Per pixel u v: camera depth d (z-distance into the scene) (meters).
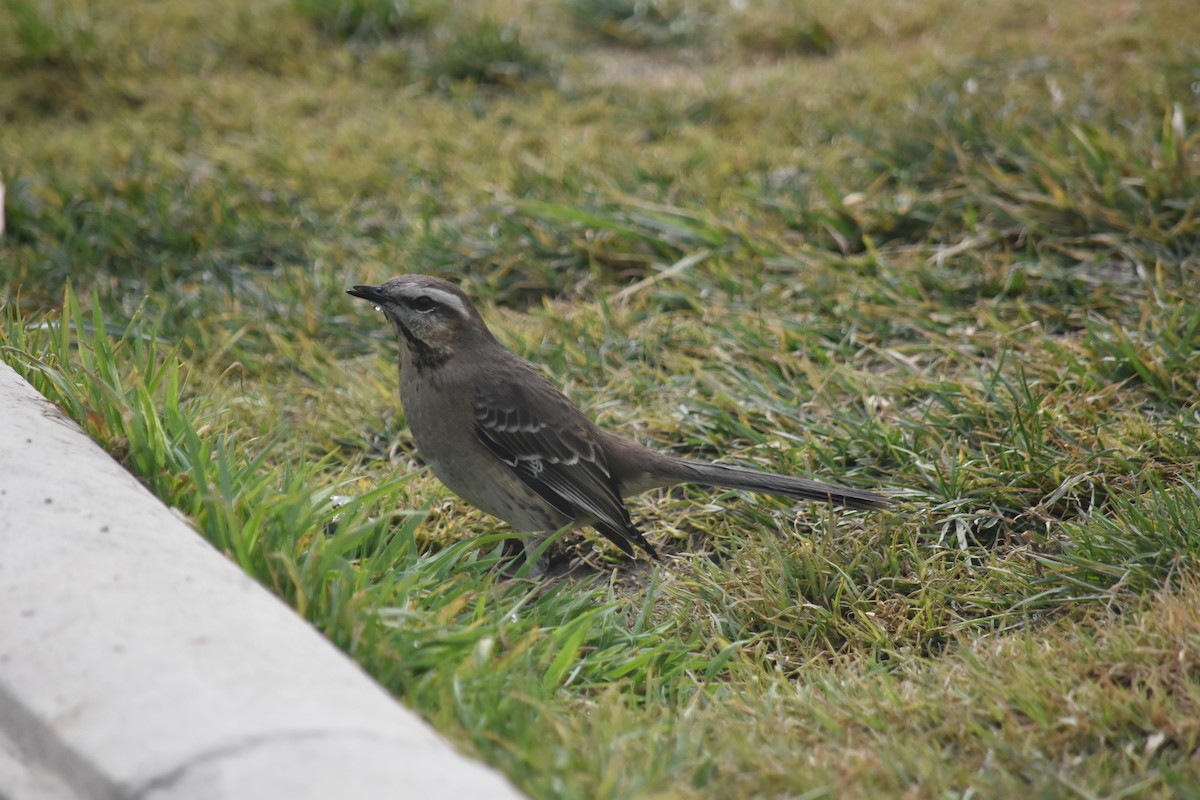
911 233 13.61
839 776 6.19
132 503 6.84
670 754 6.16
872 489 9.73
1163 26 17.28
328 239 14.20
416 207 14.55
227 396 10.55
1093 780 6.13
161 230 13.95
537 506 9.77
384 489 8.14
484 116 16.88
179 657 5.51
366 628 6.48
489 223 14.18
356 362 12.23
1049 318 11.92
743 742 6.41
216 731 5.07
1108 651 7.17
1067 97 15.18
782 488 9.35
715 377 11.51
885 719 6.91
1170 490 8.88
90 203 14.34
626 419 11.05
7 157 15.62
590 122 16.66
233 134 16.38
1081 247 12.83
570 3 20.23
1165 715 6.53
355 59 18.78
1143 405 10.30
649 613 8.38
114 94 17.56
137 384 8.15
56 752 5.23
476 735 5.96
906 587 8.67
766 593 8.57
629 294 13.02
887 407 10.81
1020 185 13.46
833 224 13.70
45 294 12.93
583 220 13.72
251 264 13.95
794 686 7.56
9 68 18.05
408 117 16.83
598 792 5.56
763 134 15.88
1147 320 11.38
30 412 7.72
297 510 7.30
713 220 13.56
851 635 8.23
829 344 11.77
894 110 15.63
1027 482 9.41
